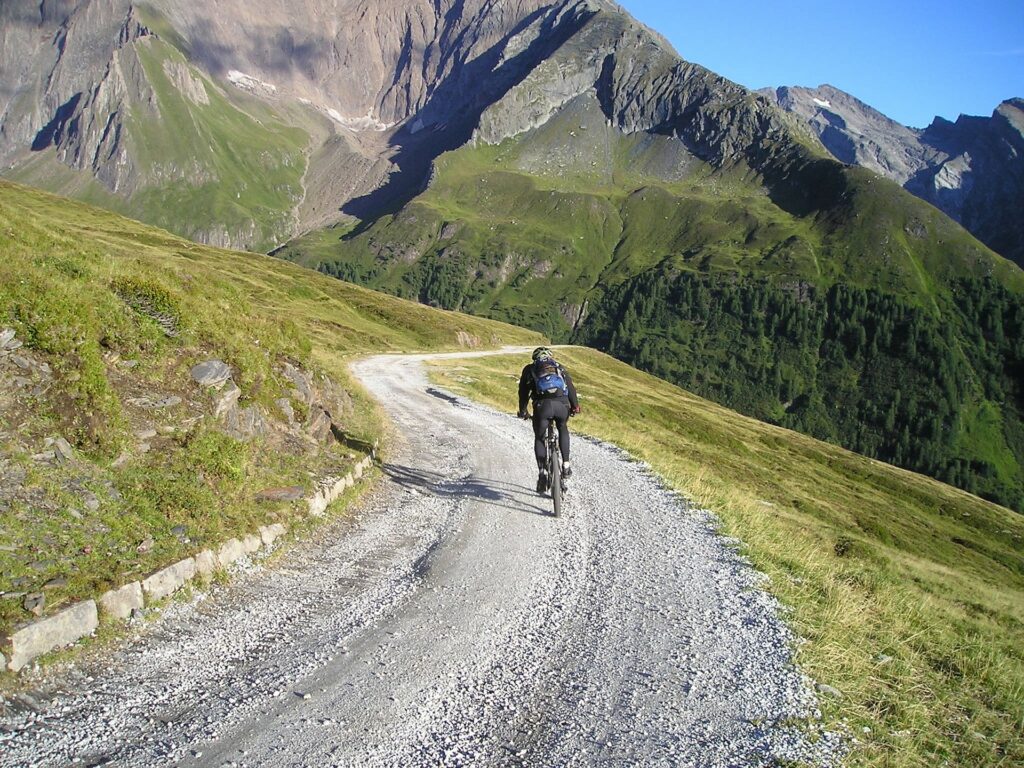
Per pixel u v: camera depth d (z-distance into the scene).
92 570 6.12
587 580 8.33
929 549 54.72
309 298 97.06
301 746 4.48
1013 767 5.43
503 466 15.51
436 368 57.66
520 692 5.47
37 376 7.80
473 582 8.03
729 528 11.59
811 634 7.18
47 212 107.06
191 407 9.64
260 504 8.95
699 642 6.68
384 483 12.75
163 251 94.88
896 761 4.92
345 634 6.40
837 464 99.12
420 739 4.68
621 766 4.50
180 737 4.48
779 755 4.75
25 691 4.79
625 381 125.12
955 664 7.82
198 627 6.21
